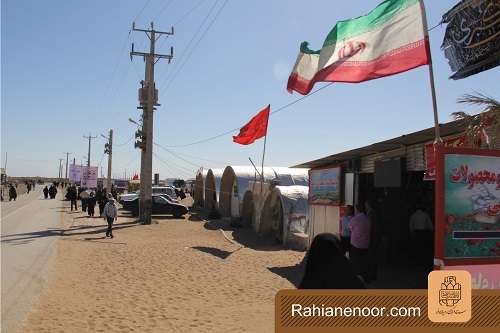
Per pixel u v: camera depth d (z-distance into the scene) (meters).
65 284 11.07
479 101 8.81
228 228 26.58
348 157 16.12
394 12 6.85
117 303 9.42
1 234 21.69
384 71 6.76
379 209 14.94
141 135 29.75
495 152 5.58
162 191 43.62
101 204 32.25
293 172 32.72
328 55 7.42
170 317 8.45
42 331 7.42
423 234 13.90
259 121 22.34
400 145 12.97
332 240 3.59
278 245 19.84
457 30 8.27
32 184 104.50
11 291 10.13
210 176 40.84
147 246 18.31
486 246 5.47
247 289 11.01
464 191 5.48
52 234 21.84
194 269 13.53
